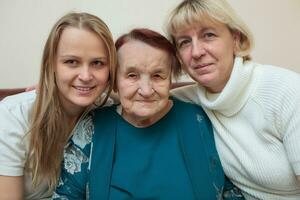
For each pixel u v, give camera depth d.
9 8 1.74
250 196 1.06
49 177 1.08
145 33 1.00
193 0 1.00
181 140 1.05
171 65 1.05
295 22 1.90
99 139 1.05
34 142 1.03
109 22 1.82
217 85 1.05
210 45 1.00
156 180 1.00
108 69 1.03
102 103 1.14
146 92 0.97
